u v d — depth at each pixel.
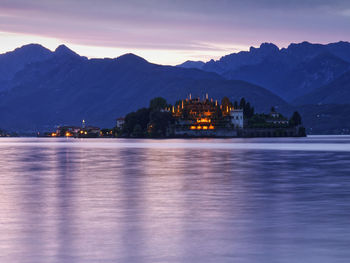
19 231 35.75
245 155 149.38
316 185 66.19
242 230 36.03
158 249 30.59
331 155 148.38
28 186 65.00
